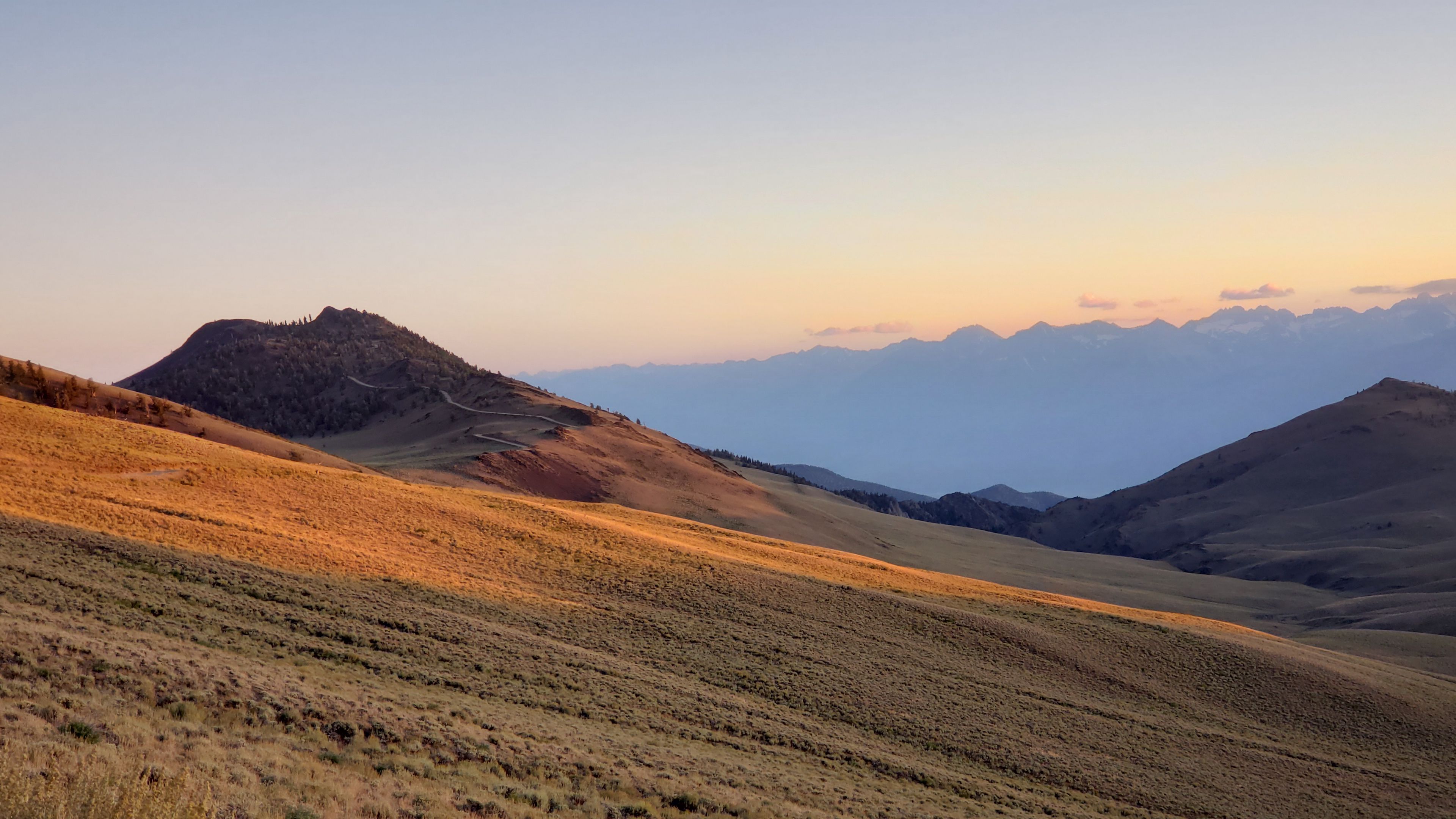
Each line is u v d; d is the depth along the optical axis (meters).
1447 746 53.94
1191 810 38.38
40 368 165.38
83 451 60.59
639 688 38.75
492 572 56.12
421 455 187.00
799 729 38.69
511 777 23.34
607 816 21.59
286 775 18.12
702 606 57.06
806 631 55.53
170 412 163.38
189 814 12.30
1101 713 50.78
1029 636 62.28
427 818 17.72
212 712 22.38
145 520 46.12
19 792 11.64
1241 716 55.00
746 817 24.20
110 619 30.36
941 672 52.44
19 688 19.88
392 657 34.94
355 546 53.53
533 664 38.53
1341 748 51.81
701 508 181.38
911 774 35.53
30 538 38.25
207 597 36.56
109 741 17.64
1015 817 32.47
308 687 26.88
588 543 67.75
